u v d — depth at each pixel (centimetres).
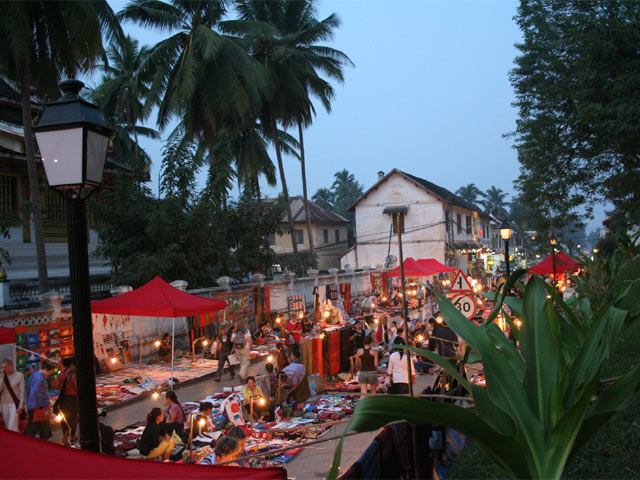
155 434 839
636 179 1866
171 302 1412
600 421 327
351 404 1226
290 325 2023
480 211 5894
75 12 1573
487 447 314
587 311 581
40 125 430
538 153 2025
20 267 2330
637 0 1745
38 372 1020
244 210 2819
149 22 2755
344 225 5534
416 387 1320
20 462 304
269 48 3438
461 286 1170
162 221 2142
